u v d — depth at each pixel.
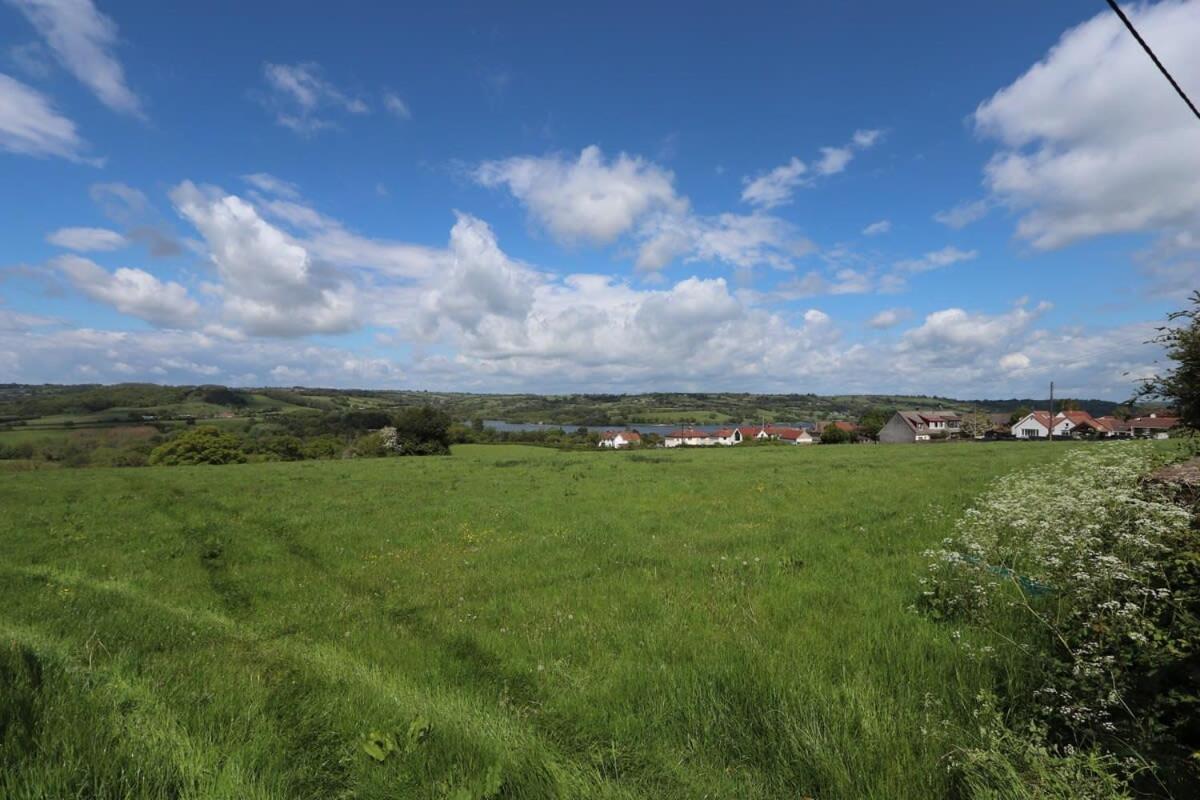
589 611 7.88
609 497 20.78
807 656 5.54
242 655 6.54
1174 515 4.94
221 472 36.94
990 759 3.52
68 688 4.72
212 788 3.58
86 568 11.74
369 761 4.08
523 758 4.06
